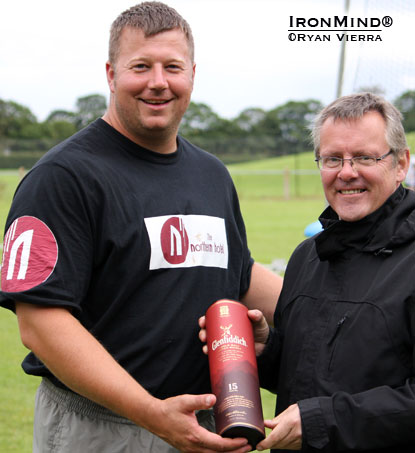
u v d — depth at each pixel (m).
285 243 12.52
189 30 2.40
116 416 2.30
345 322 2.03
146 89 2.29
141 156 2.39
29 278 2.11
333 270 2.15
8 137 53.50
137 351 2.28
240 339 2.12
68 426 2.35
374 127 2.10
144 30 2.28
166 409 1.99
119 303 2.27
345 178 2.09
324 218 2.32
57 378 2.32
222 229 2.51
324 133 2.17
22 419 4.19
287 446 1.98
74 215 2.20
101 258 2.26
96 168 2.26
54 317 2.13
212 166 2.62
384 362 1.94
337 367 2.01
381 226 2.07
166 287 2.30
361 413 1.88
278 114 64.75
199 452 2.00
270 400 4.58
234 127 62.06
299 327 2.17
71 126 56.03
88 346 2.10
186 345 2.34
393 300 1.95
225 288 2.49
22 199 2.21
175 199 2.40
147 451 2.29
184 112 2.41
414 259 1.99
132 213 2.28
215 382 2.07
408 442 1.88
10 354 5.62
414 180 14.31
